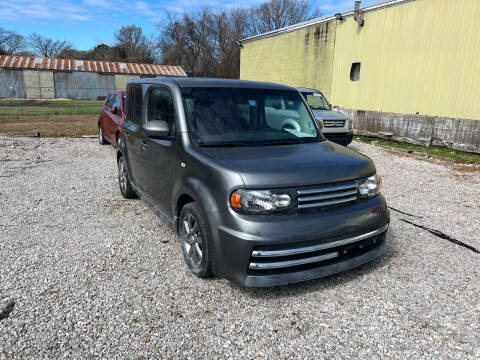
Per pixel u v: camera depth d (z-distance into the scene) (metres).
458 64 11.05
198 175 3.25
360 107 14.98
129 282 3.35
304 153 3.47
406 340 2.65
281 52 20.03
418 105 12.45
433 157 9.95
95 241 4.23
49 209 5.30
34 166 8.06
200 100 3.84
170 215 3.94
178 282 3.37
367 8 13.86
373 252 3.40
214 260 3.08
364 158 3.59
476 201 6.07
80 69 39.03
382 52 13.60
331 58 16.33
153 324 2.77
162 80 4.32
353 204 3.25
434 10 11.54
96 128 15.33
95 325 2.74
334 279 3.48
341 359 2.46
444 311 3.00
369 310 3.00
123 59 67.88
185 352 2.49
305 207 2.99
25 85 36.91
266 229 2.83
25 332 2.64
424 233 4.64
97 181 6.89
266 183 2.90
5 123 16.86
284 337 2.66
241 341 2.61
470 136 10.48
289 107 4.25
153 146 4.21
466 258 3.95
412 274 3.58
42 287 3.22
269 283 2.92
